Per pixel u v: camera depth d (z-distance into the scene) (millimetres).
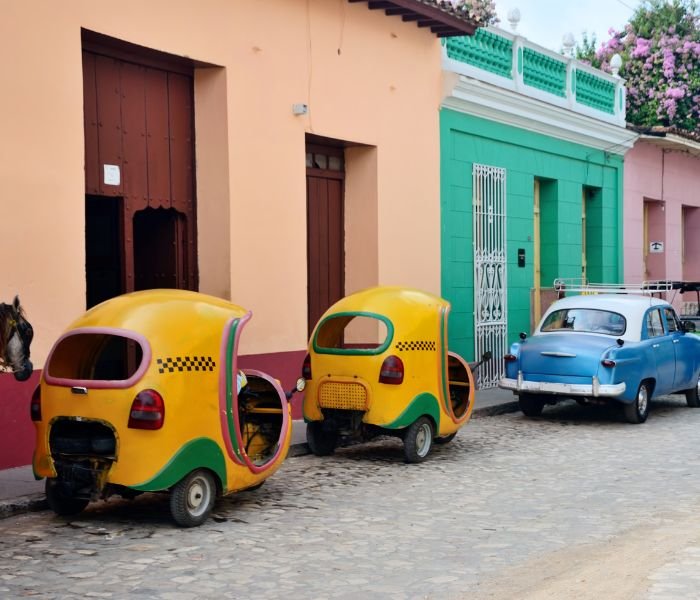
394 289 10531
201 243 12016
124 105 10922
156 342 7121
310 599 5629
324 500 8422
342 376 10094
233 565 6340
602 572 6105
